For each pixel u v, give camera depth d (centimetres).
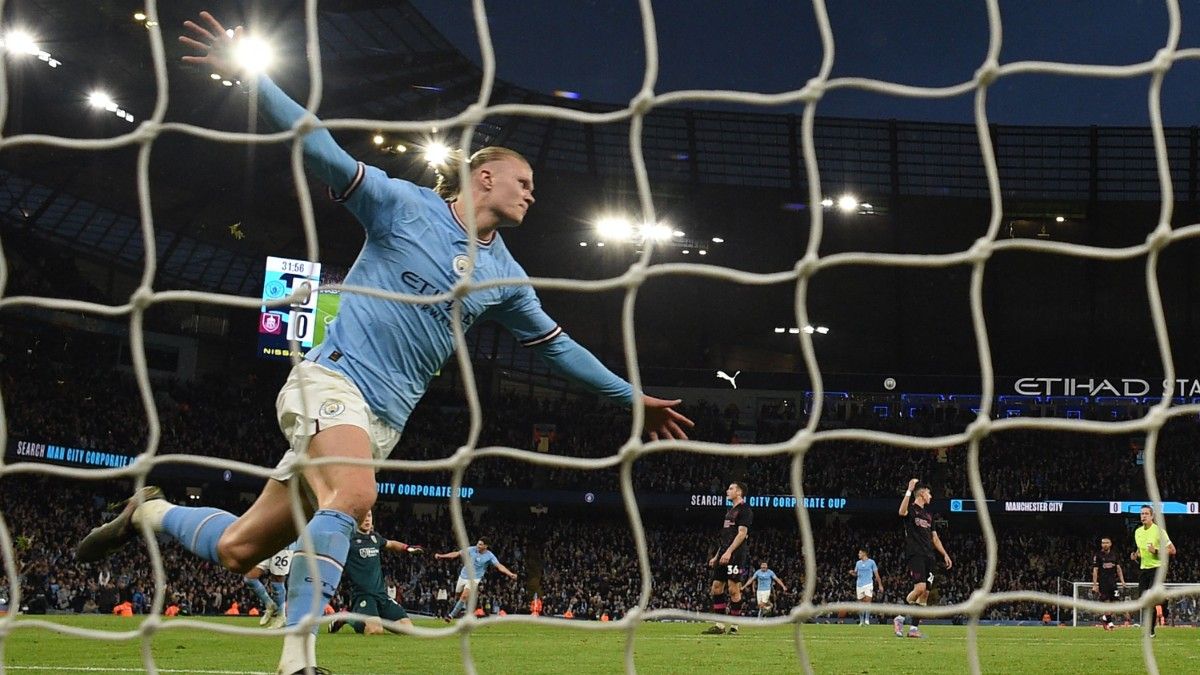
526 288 409
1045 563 3769
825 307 4716
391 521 3747
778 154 4628
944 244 4709
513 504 3912
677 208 4625
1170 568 3759
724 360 4700
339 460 240
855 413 4394
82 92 3503
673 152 4581
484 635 1046
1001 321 4684
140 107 3628
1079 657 776
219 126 3731
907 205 4669
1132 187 4525
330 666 630
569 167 4525
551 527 3953
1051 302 4656
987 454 4069
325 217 4266
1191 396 4122
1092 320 4628
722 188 4612
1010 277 4675
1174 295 4562
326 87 3700
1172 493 3816
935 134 4631
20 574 2670
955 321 4697
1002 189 4612
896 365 4716
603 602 3497
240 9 3191
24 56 3284
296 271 3909
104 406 3503
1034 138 4578
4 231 3559
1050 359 4666
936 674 618
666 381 4431
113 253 3919
